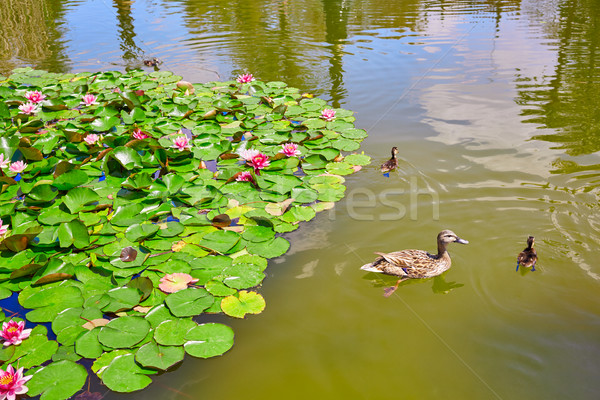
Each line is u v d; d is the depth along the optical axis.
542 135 8.31
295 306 5.01
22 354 4.30
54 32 15.78
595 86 10.34
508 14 17.22
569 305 4.93
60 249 5.67
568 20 15.94
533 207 6.41
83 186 6.99
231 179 7.30
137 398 3.96
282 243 5.90
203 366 4.29
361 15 17.64
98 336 4.48
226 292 5.11
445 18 16.95
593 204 6.41
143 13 18.19
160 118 9.32
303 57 13.12
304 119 9.38
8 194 6.84
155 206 6.50
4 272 5.29
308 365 4.31
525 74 11.27
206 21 16.95
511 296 5.10
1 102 9.41
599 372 4.17
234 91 10.75
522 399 3.95
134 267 5.38
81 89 10.48
